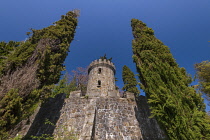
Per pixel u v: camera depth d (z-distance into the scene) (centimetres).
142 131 988
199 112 557
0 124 504
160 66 753
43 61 835
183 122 531
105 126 997
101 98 1212
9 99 554
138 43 1045
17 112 575
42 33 1022
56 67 1032
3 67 661
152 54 860
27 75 682
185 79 690
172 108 589
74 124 1019
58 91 2166
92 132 873
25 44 831
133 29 1298
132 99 1222
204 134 527
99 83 1777
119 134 955
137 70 957
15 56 736
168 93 635
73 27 1494
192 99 603
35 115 1127
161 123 652
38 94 719
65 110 1155
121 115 1084
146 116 1092
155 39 1035
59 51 1099
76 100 1228
